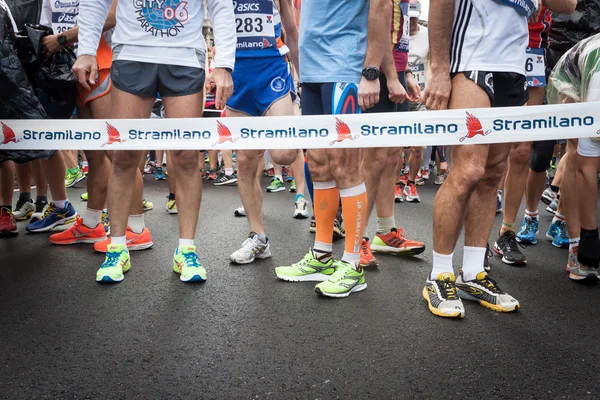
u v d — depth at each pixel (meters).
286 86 3.08
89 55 2.54
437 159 7.67
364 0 2.37
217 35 2.55
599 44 2.43
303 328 1.99
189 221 2.71
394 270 2.90
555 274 2.84
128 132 2.37
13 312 2.12
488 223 2.35
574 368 1.68
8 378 1.56
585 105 1.99
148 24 2.45
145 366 1.65
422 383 1.56
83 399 1.45
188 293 2.41
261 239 3.08
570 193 2.73
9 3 3.38
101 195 3.37
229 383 1.55
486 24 2.07
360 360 1.71
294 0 3.79
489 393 1.51
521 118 2.04
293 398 1.46
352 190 2.42
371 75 2.35
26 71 2.86
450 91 2.18
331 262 2.68
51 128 2.40
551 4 2.38
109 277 2.52
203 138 2.35
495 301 2.24
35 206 4.36
